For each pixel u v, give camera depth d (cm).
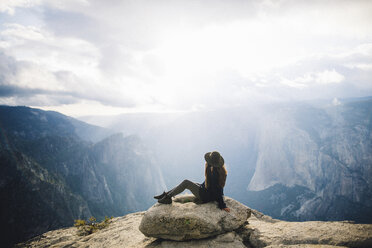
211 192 521
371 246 385
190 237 482
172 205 525
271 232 500
